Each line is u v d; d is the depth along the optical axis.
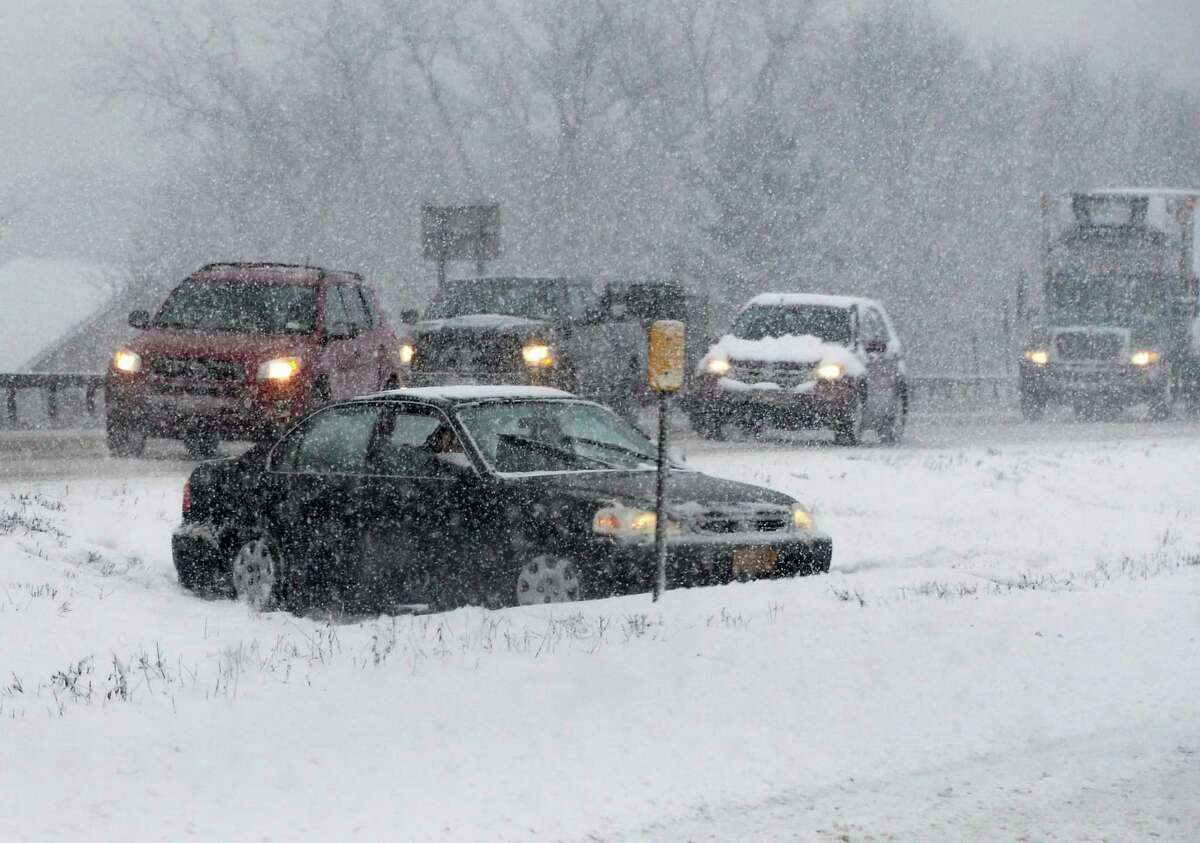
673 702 26.45
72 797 20.97
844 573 43.78
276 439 41.09
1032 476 71.62
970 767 23.44
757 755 23.77
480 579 37.25
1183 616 33.59
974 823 20.59
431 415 39.03
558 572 36.12
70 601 35.53
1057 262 129.88
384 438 39.34
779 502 39.19
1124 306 127.69
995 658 29.84
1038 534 56.69
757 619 33.06
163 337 69.19
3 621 32.59
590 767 22.86
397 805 20.92
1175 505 68.38
